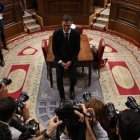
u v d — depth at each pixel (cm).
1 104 197
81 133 202
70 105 205
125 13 717
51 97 492
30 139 235
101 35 755
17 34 769
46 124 421
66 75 545
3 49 683
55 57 450
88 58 472
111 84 526
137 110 236
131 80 538
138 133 146
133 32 710
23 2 844
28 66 600
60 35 434
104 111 226
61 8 793
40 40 732
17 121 236
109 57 630
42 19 806
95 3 888
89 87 517
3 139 147
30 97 492
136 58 625
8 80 334
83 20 812
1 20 641
